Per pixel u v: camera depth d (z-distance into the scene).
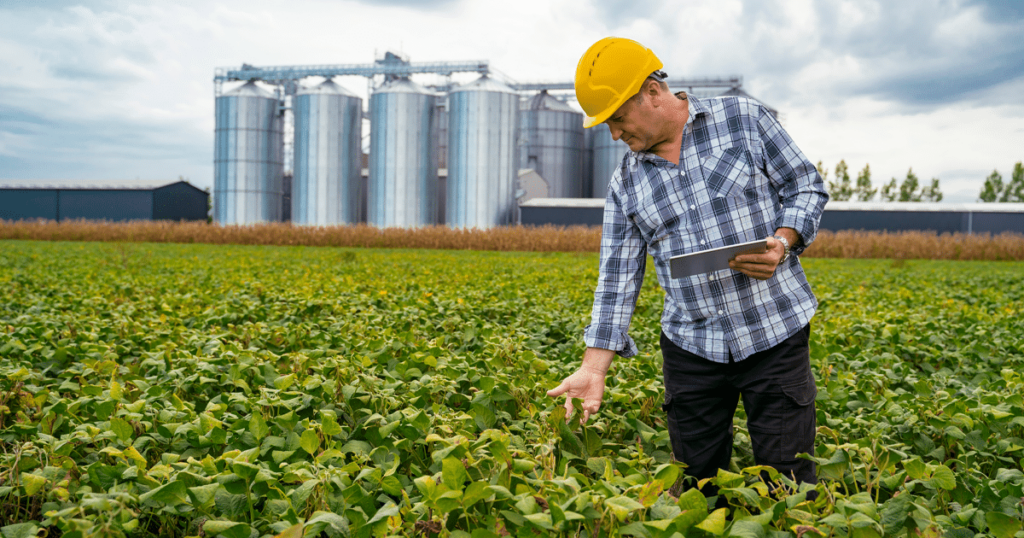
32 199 51.03
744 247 2.21
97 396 3.36
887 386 4.20
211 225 37.59
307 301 6.84
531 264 18.16
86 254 19.73
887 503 2.00
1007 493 2.28
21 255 18.25
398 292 9.03
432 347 4.47
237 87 51.94
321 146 48.47
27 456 2.55
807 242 2.35
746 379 2.45
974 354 5.00
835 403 3.65
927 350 5.21
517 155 49.41
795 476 2.43
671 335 2.61
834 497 2.15
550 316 6.29
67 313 6.34
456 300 7.25
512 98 48.09
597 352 2.72
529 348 4.99
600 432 3.24
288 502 2.14
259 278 11.33
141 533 2.26
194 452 2.84
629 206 2.60
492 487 1.95
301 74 51.41
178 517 2.39
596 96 2.28
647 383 3.70
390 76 52.00
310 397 3.24
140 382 3.56
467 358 4.27
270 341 5.23
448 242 35.28
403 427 2.76
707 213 2.40
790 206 2.37
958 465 2.93
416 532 2.17
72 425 3.02
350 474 2.54
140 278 10.49
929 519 1.94
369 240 35.81
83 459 2.75
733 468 2.98
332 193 48.75
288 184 58.50
